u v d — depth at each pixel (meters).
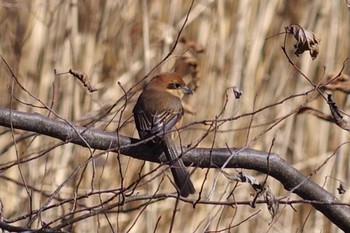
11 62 11.89
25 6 11.51
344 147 12.62
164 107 8.18
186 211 11.55
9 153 11.30
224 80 12.10
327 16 12.99
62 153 11.25
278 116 12.32
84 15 12.03
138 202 11.48
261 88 12.38
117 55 12.08
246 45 12.41
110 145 6.81
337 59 13.21
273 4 12.64
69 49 11.76
